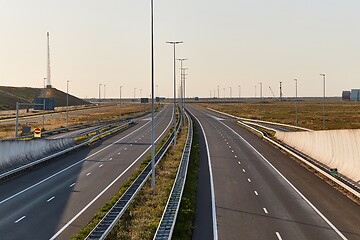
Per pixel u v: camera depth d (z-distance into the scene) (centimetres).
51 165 5472
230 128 11281
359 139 3950
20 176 4706
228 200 3716
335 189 4156
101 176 4706
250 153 6675
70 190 3997
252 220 3095
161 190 3903
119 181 4425
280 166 5500
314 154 5606
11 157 4766
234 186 4303
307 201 3669
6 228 2809
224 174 4950
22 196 3750
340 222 3030
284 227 2912
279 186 4297
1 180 4369
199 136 9250
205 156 6378
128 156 6266
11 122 12619
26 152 5216
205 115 17488
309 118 14000
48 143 6034
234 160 5994
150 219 2969
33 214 3158
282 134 8069
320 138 5391
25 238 2595
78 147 7112
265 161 5906
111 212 3047
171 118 15488
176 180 4253
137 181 4206
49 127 10975
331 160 4831
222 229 2886
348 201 3669
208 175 4897
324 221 3056
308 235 2730
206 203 3616
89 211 3244
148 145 7619
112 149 7106
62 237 2617
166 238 2484
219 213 3297
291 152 6391
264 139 8612
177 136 9125
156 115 17600
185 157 5850
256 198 3784
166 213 3072
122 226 2767
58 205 3428
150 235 2555
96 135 8869
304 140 6281
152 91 4362
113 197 3584
